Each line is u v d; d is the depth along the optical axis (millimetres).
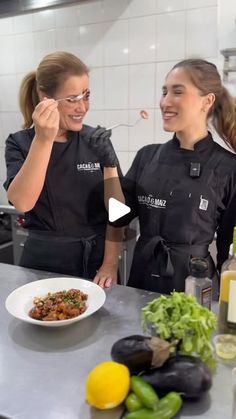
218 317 772
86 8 2125
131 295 1005
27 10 2084
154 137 2156
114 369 585
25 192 1002
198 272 836
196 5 1868
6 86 2502
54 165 1229
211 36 1877
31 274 1142
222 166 1082
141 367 597
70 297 928
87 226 1280
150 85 2086
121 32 2078
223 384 643
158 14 1965
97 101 2252
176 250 1083
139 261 1148
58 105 1049
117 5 2043
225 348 717
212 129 1200
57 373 687
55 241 1255
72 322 815
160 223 1118
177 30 1943
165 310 647
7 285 1068
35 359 729
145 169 1192
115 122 2234
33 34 2318
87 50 2195
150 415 537
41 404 608
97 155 1253
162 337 622
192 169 1086
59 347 769
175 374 571
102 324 855
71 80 1076
